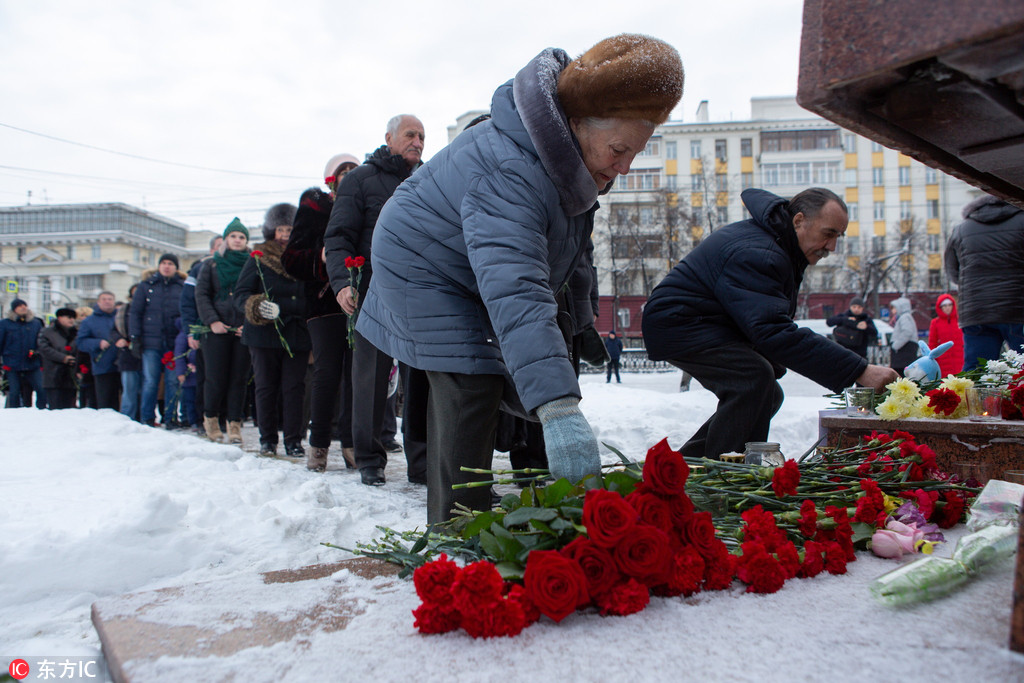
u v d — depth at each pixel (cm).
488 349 242
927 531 199
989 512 199
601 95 209
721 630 132
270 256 592
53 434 552
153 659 126
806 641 126
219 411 719
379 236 256
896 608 142
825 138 6147
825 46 124
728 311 350
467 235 218
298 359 590
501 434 329
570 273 253
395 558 185
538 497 174
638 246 4753
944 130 134
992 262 604
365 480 439
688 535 156
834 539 185
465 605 131
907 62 115
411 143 477
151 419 931
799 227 354
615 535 141
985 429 282
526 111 214
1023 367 351
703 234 4919
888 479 242
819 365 332
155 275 930
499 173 220
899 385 313
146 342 922
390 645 131
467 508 221
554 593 135
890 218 6159
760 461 242
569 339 325
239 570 262
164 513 282
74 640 202
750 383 347
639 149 221
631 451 578
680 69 213
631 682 112
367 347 441
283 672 120
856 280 5159
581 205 226
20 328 1299
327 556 278
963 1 107
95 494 333
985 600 146
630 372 3266
